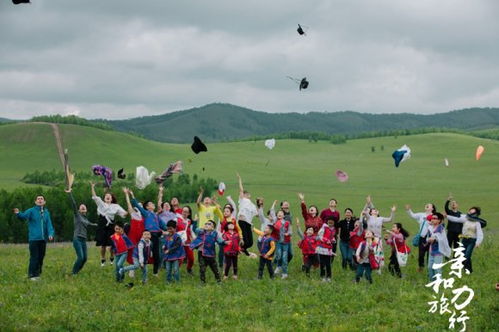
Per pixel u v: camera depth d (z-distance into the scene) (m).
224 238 19.50
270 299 16.70
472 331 13.74
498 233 45.78
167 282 18.73
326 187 143.62
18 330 13.03
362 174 172.25
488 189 130.75
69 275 19.83
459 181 150.00
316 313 15.20
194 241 18.95
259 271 19.80
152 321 14.40
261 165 196.88
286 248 20.17
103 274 20.22
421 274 20.81
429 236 20.44
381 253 19.91
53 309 15.19
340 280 19.44
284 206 21.33
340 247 21.72
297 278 20.02
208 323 14.33
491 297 16.66
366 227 21.20
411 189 135.50
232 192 131.75
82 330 13.55
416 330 13.72
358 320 14.49
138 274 20.23
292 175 171.62
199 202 21.44
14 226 54.72
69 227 55.34
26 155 193.62
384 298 16.77
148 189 65.06
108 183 22.25
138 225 20.16
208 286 18.19
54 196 57.16
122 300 16.41
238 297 16.81
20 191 57.81
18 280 18.86
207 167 188.88
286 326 13.96
